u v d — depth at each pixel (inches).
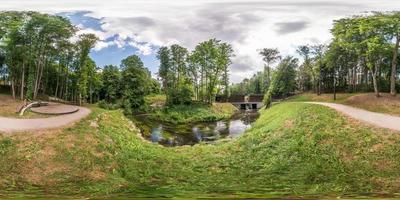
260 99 5128.0
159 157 1615.4
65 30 3002.0
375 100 2610.7
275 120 2315.5
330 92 4185.5
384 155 1346.0
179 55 4707.2
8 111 2143.2
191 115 3897.6
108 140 1692.9
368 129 1600.6
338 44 3051.2
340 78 4131.4
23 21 2827.3
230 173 1406.3
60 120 1963.6
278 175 1343.5
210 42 4667.8
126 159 1498.5
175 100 4328.3
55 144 1445.6
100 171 1316.4
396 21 2573.8
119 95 4261.8
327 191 1118.4
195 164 1534.2
